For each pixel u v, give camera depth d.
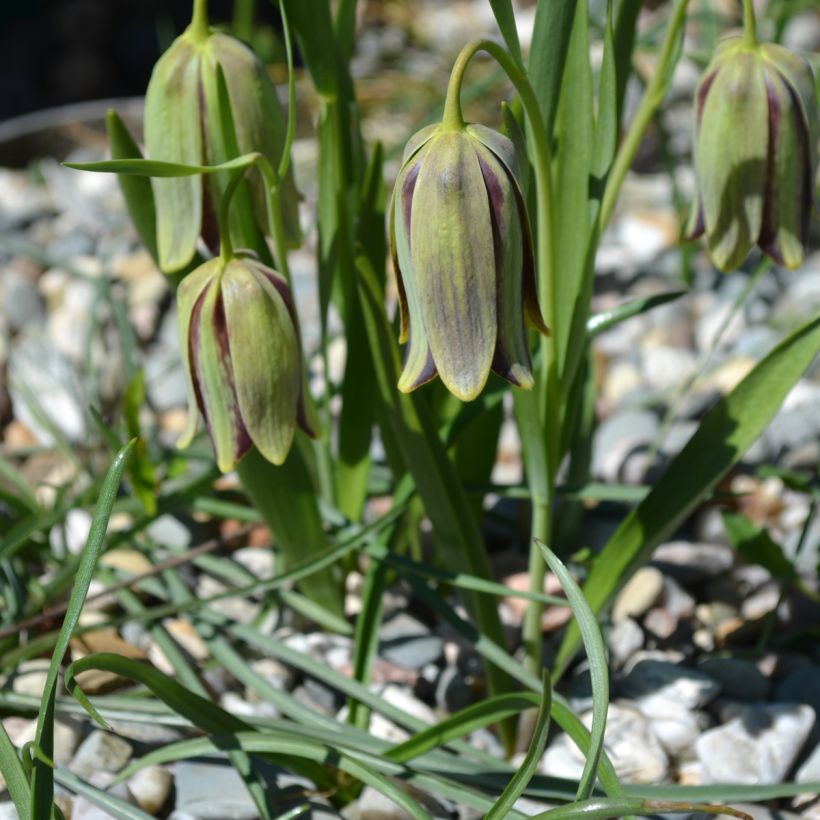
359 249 0.50
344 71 0.55
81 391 0.67
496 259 0.47
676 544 0.59
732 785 0.51
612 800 0.47
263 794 0.51
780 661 0.56
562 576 0.47
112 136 0.52
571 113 0.50
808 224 0.51
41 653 0.56
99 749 0.53
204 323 0.49
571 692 0.55
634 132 0.52
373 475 0.60
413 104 0.98
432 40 1.10
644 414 0.65
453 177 0.46
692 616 0.58
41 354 0.70
